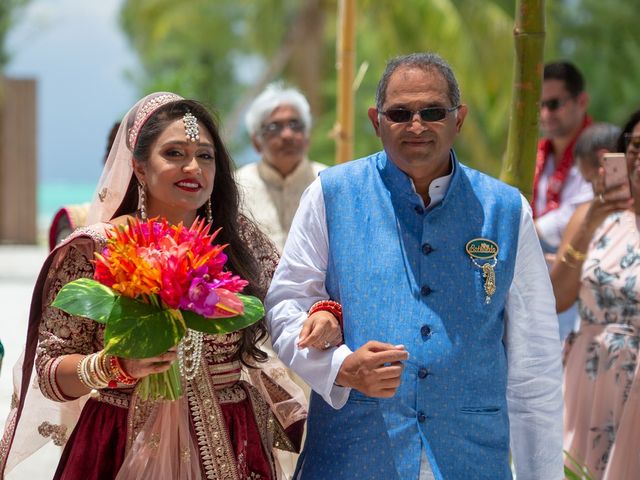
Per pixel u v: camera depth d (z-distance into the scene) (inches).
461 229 139.3
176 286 122.6
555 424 143.2
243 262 146.9
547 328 142.6
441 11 685.9
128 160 145.8
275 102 242.2
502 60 704.4
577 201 238.7
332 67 1043.3
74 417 146.9
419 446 134.8
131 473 134.7
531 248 142.3
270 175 243.4
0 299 506.3
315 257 141.9
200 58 1254.9
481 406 137.3
